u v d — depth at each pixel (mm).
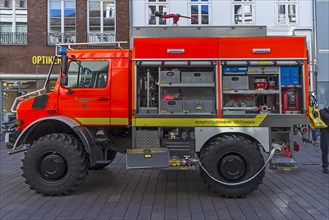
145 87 6543
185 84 6465
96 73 6758
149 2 18203
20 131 6816
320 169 9008
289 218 5281
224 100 6457
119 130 7227
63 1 18750
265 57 6348
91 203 6098
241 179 6262
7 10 18844
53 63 7164
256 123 6371
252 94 6461
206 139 6398
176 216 5398
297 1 18141
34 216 5422
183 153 6531
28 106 6781
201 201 6191
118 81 6688
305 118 6348
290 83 6383
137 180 7836
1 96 18422
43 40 18531
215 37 6422
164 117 6453
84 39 18703
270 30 18109
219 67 6391
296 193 6688
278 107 6438
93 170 8953
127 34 18562
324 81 18062
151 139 6539
